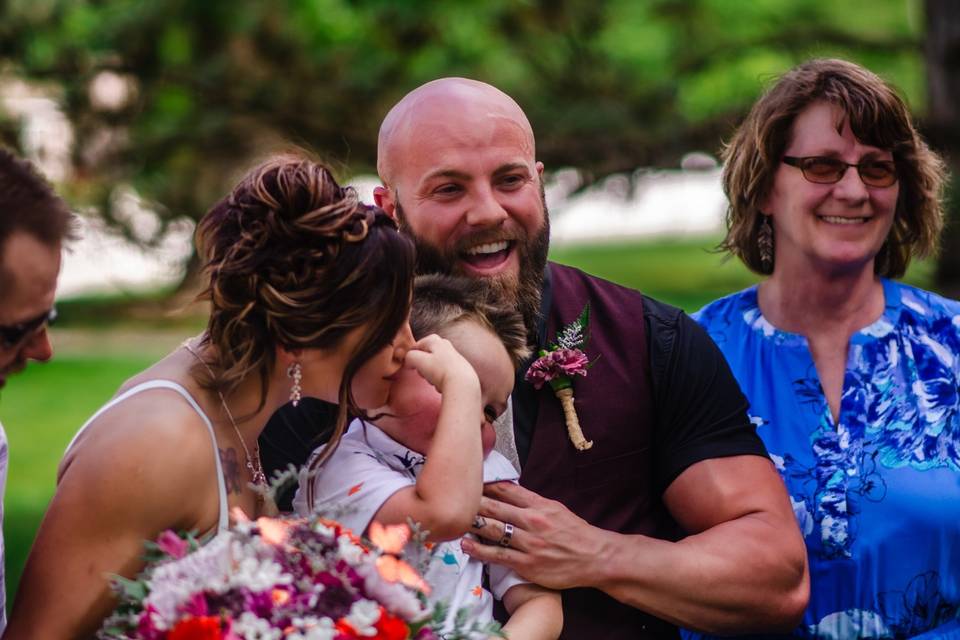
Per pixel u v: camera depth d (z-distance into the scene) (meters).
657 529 6.46
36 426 21.27
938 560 6.80
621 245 52.22
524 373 6.41
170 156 21.11
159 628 4.21
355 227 5.01
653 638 6.29
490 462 6.05
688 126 19.47
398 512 5.20
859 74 7.00
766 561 6.10
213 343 5.11
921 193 7.23
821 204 6.99
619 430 6.35
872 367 7.05
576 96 20.77
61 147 21.58
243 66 20.64
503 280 6.25
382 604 4.43
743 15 29.09
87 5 21.22
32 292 4.54
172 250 23.03
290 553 4.51
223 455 5.11
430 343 5.40
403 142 6.29
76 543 4.85
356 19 21.67
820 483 6.93
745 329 7.41
